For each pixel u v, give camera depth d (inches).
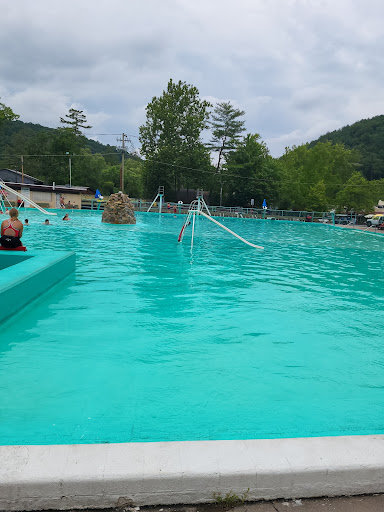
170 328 210.7
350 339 205.9
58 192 1718.8
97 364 159.2
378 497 81.2
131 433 109.9
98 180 3048.7
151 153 2319.1
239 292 309.0
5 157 3890.3
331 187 2687.0
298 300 291.3
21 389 135.3
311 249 702.5
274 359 173.6
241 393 139.0
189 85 2288.4
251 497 78.2
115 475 74.7
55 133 3196.4
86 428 111.7
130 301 263.7
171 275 367.6
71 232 761.0
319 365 169.0
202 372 155.9
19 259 314.8
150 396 133.6
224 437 109.6
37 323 209.3
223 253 565.3
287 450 84.3
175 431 112.0
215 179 2332.7
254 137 2381.9
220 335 203.2
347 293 324.8
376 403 135.3
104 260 440.8
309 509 77.1
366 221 1747.0
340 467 79.9
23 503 73.4
